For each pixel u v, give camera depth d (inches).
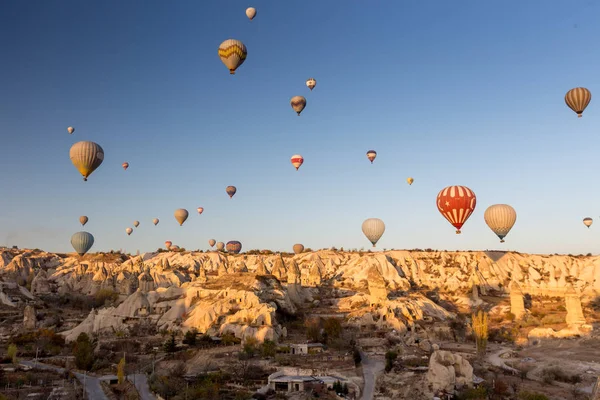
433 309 7170.3
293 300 7239.2
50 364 4596.5
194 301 6092.5
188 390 3486.7
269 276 6683.1
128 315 6053.2
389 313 6107.3
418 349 4938.5
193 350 4788.4
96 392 3708.2
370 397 3503.9
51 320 6584.6
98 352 4835.1
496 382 3656.5
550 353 5157.5
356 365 4269.2
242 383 3722.9
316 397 3393.2
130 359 4626.0
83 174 4178.2
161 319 5910.4
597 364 4554.6
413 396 3427.7
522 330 6392.7
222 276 6747.1
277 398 3390.7
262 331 5049.2
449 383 3452.3
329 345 4877.0
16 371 4212.6
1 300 7367.1
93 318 6087.6
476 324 5285.4
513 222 4318.4
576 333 5821.9
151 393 3604.8
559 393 3730.3
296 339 5211.6
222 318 5565.9
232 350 4685.0
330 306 7288.4
